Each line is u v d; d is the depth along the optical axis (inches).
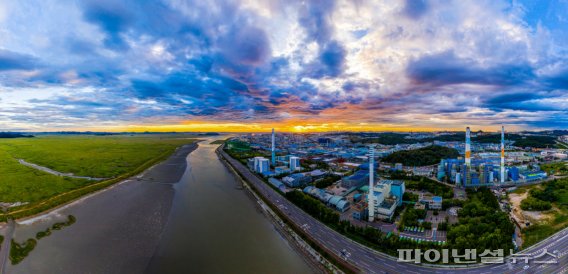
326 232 4800.7
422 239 4598.9
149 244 4434.1
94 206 6353.3
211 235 4822.8
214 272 3673.7
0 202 6486.2
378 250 4124.0
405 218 5393.7
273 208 6112.2
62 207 6274.6
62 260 3929.6
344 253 4057.6
